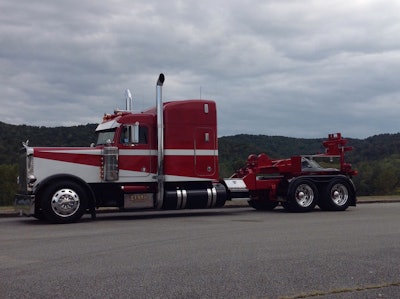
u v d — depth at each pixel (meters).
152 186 15.86
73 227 13.20
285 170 18.20
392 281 6.80
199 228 12.65
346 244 9.80
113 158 15.25
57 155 14.75
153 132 15.88
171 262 8.07
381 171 39.88
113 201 15.55
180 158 15.97
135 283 6.70
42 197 14.28
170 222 14.34
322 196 18.08
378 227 12.59
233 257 8.45
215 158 16.39
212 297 6.04
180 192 15.92
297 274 7.18
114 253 8.95
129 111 16.25
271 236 10.98
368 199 24.17
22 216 16.91
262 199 18.86
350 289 6.37
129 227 13.04
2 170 33.16
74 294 6.18
